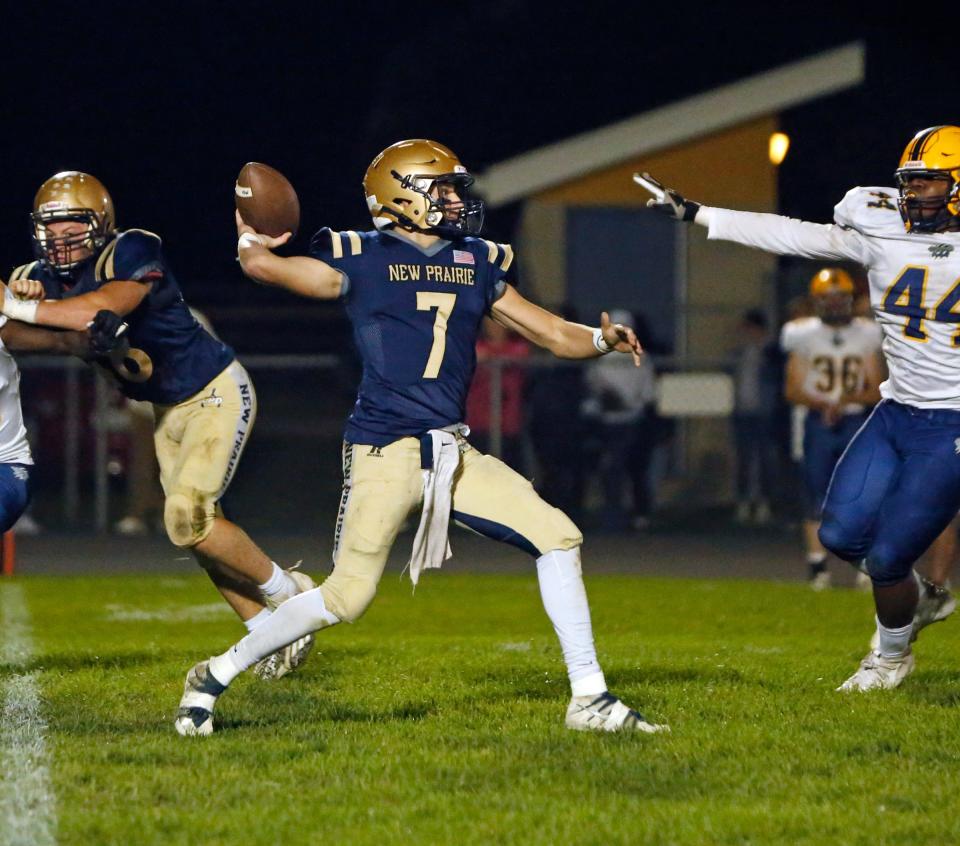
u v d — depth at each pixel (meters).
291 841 11.86
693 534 41.81
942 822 12.34
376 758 14.23
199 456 17.53
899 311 17.80
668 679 18.94
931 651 22.09
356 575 15.29
